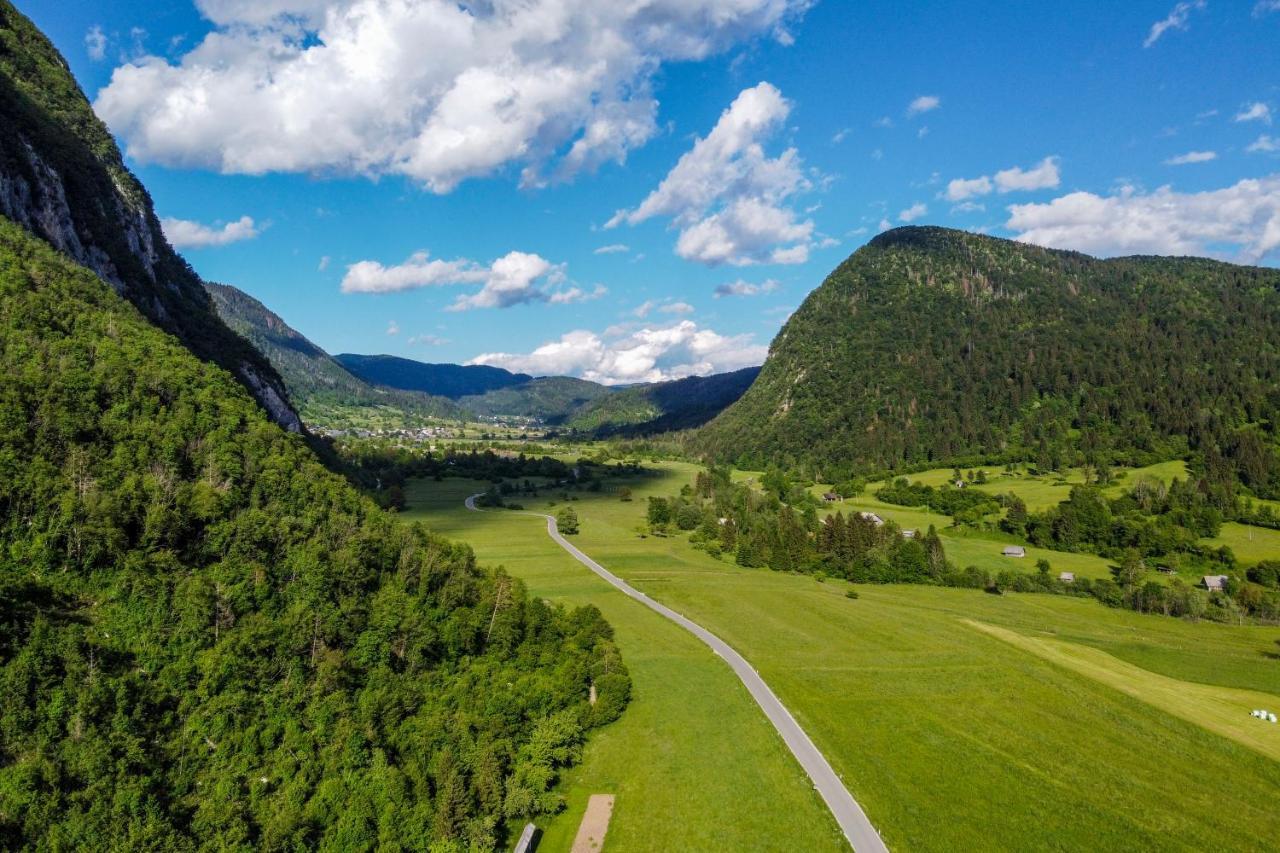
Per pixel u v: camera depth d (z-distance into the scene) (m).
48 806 44.94
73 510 62.25
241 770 55.06
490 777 63.19
